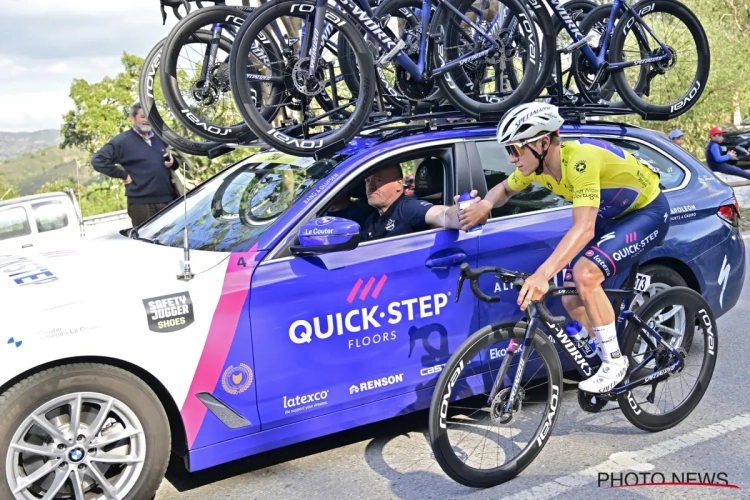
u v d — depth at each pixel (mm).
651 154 4461
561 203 4008
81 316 2895
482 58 4270
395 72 4203
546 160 3283
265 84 4227
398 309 3500
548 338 3473
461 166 3805
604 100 4969
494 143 3975
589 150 3277
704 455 3510
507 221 3795
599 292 3381
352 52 4188
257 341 3199
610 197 3469
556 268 3102
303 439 3359
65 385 2844
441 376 3111
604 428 3879
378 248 3482
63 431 2900
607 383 3408
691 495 3139
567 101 4789
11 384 2809
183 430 3131
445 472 3168
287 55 4066
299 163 3936
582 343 3588
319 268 3326
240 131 4375
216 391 3131
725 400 4156
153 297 3035
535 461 3525
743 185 12555
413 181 4027
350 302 3379
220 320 3123
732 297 4605
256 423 3232
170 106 4176
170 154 5938
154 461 3031
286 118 4508
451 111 4207
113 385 2928
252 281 3205
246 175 4102
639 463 3455
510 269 3758
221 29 4266
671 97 4996
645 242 3506
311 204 3441
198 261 3307
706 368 3863
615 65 4617
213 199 4035
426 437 3873
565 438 3771
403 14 4578
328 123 4004
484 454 3357
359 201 3859
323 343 3334
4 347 2764
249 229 3518
